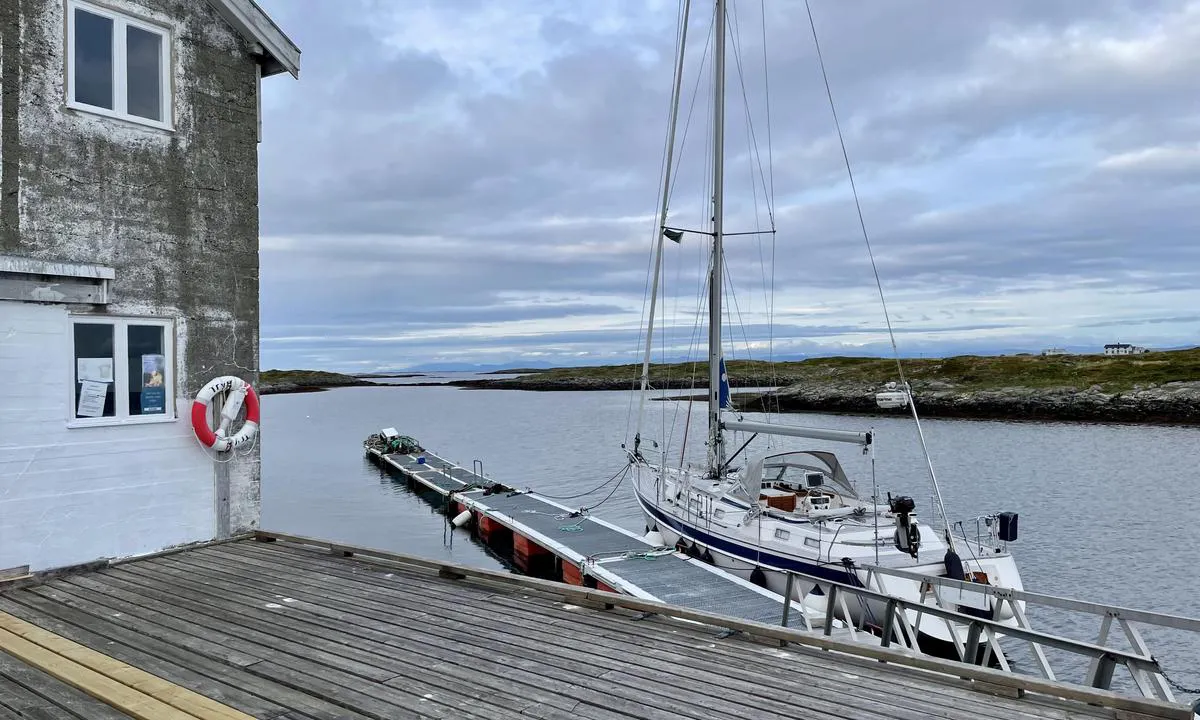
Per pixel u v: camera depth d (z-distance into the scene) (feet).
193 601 20.49
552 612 19.71
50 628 18.40
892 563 33.06
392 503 79.15
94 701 14.38
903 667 16.15
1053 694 14.43
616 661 16.40
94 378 23.99
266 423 203.10
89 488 23.71
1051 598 18.71
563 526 53.98
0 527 21.77
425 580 22.61
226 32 27.45
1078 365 189.78
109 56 24.44
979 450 114.93
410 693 14.65
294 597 20.85
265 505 78.64
